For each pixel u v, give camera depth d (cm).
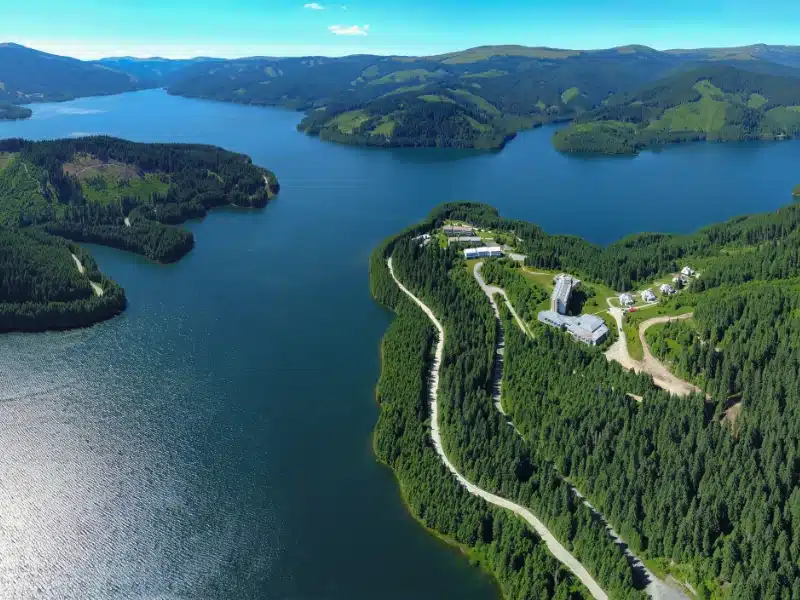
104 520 18288
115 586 16238
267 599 15975
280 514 18638
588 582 15988
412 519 18525
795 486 16688
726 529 16512
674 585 15750
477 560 17162
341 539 17812
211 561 17038
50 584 16250
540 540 17238
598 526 16950
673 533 16338
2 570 16575
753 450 17688
